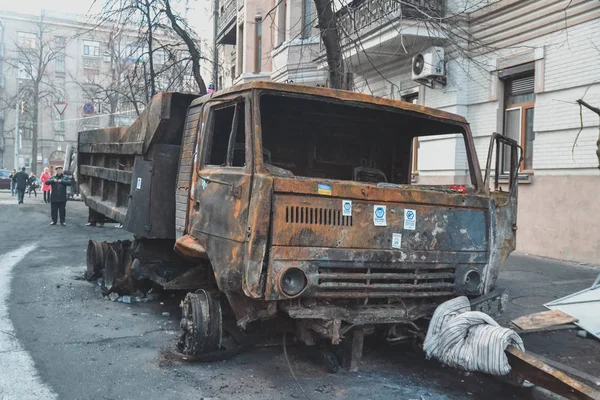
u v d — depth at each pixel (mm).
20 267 9383
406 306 4383
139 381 4367
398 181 6062
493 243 4742
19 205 25766
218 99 4820
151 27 14992
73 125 59188
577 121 9555
